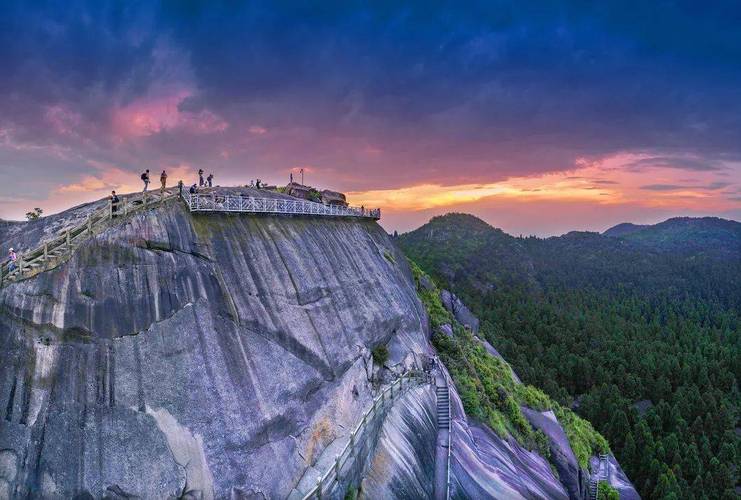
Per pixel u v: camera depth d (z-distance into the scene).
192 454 21.86
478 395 48.31
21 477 20.25
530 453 47.50
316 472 25.73
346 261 42.00
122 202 28.02
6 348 21.59
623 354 119.75
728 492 66.81
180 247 27.19
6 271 23.16
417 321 49.56
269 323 28.52
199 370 23.81
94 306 23.02
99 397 21.73
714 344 129.50
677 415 86.81
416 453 32.22
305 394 28.19
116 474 20.73
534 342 119.56
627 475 73.19
